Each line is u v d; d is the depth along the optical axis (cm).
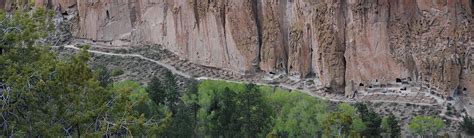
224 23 8019
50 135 3681
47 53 4081
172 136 5653
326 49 7181
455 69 6575
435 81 6650
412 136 6225
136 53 8881
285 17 7706
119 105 4003
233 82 7531
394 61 6869
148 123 4222
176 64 8469
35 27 4297
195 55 8356
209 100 6656
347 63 7094
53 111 3838
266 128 5928
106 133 3759
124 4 9138
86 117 3794
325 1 7162
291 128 6069
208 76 8075
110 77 7894
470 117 6356
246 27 7838
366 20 6938
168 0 8631
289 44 7656
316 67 7438
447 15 6600
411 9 6788
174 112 6469
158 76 8225
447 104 6562
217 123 6116
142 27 9006
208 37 8181
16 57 3925
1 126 3691
